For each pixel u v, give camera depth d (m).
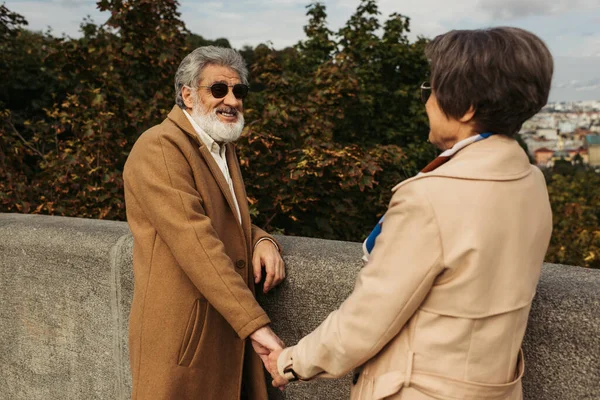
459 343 0.96
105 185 3.58
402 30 6.89
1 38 5.30
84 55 4.45
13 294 2.18
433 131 1.08
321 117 4.42
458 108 1.00
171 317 1.44
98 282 1.94
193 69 1.53
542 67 0.95
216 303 1.36
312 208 3.93
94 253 1.93
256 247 1.62
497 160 0.98
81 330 2.04
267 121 3.61
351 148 3.77
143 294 1.46
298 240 1.77
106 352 1.99
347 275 1.51
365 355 1.01
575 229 8.18
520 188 0.99
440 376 0.97
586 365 1.19
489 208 0.94
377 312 0.97
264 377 1.66
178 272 1.45
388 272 0.97
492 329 0.96
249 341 1.64
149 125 4.16
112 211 3.60
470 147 1.01
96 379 2.04
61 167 3.64
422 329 0.99
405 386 1.00
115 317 1.92
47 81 5.59
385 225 1.01
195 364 1.47
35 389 2.22
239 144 3.45
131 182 1.45
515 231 0.97
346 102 5.25
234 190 1.63
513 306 0.97
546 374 1.24
